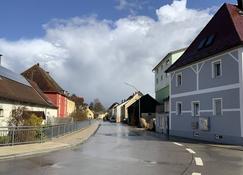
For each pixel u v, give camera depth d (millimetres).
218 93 25969
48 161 13711
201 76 28703
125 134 36750
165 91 53500
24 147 18297
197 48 31453
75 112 64938
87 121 57875
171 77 35281
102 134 36500
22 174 10508
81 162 13492
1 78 35375
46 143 21359
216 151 18875
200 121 27922
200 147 21312
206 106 27766
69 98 79500
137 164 13062
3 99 28906
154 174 10828
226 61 24922
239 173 11289
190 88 30797
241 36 24078
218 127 25859
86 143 23656
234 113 23828
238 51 23391
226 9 29578
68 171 11227
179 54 49250
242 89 22969
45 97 51750
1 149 16859
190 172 11352
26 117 27484
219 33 28422
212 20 31906
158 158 15125
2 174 10469
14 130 19078
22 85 42562
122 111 113062
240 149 20109
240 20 27469
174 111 34344
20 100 33125
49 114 49156
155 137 31656
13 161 13594
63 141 23609
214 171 11641
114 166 12461
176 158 15242
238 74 23391
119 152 17547
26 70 64812
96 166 12414
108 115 160875
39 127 21625
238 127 23328
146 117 60781
